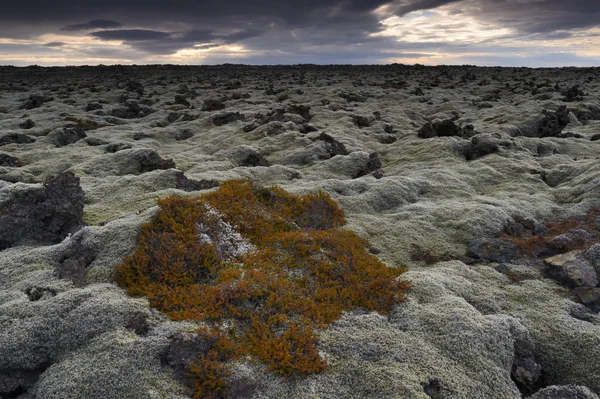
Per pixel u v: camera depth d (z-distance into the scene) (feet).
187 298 43.86
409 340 41.22
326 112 204.74
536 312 50.42
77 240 56.03
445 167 112.78
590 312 51.01
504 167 111.14
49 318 40.73
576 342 44.98
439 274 57.11
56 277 49.24
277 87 362.12
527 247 67.92
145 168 112.16
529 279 59.00
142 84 396.78
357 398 34.78
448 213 80.48
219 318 41.98
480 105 240.53
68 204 65.31
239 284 45.21
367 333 41.91
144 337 38.65
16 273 51.01
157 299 44.11
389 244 70.03
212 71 606.55
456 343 40.65
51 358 38.60
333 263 53.62
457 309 45.62
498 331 42.78
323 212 74.33
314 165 121.39
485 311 50.67
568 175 103.09
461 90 330.34
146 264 48.55
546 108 208.54
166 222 55.52
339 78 450.30
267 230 60.90
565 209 83.20
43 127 174.19
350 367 37.68
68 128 156.56
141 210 74.08
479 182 103.40
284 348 37.78
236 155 131.85
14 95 299.17
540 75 433.48
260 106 242.37
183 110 234.17
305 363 36.91
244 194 68.59
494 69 581.53
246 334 40.16
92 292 44.57
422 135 150.71
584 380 41.32
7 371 37.76
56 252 54.75
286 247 56.90
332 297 47.37
